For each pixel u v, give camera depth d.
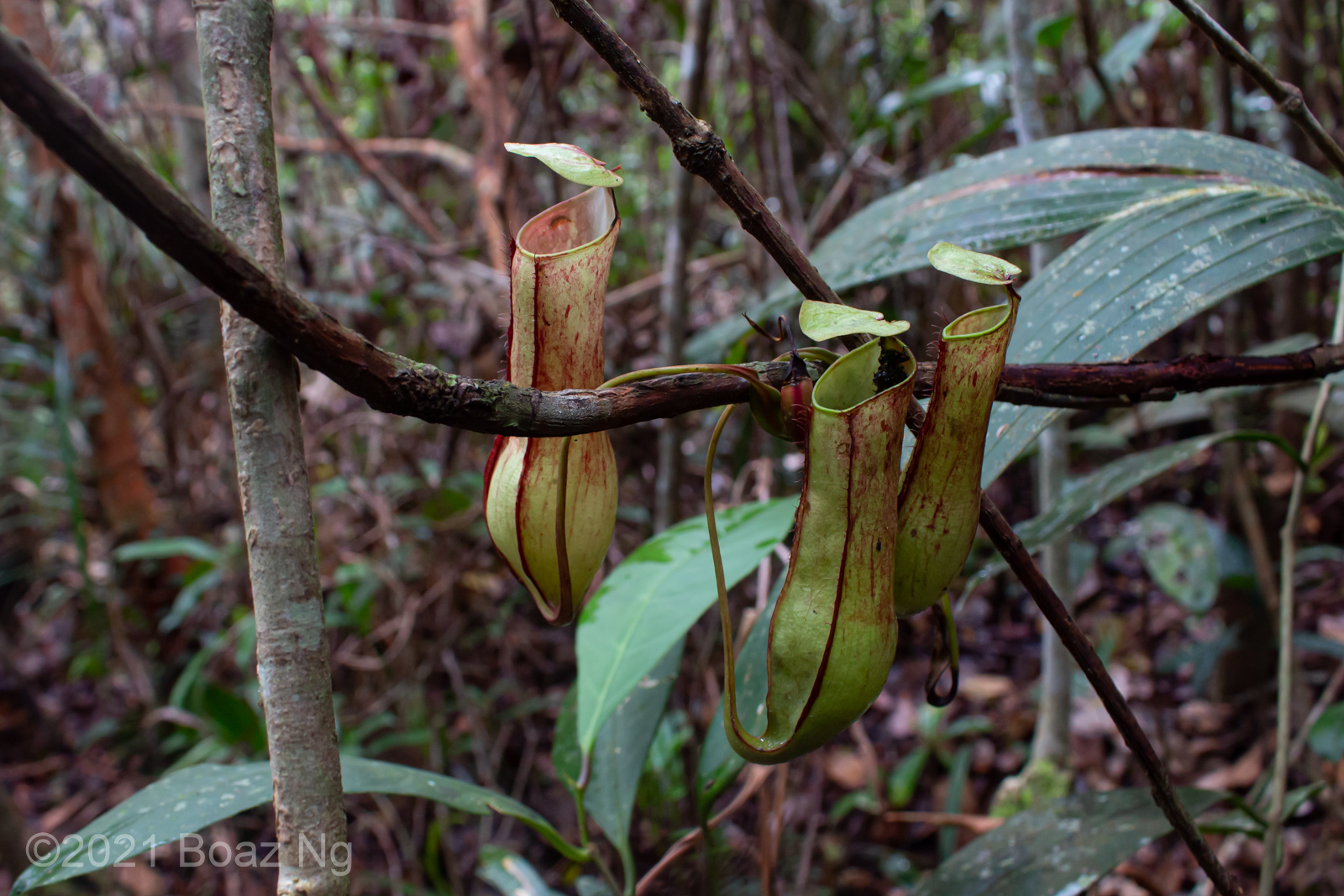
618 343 1.01
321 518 1.04
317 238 1.21
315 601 0.26
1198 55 0.96
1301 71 0.88
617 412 0.26
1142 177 0.41
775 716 0.28
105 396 1.22
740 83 1.18
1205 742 0.90
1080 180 0.41
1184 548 0.81
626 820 0.45
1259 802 0.65
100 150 0.20
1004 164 0.44
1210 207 0.37
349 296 1.08
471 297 0.93
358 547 1.03
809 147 1.26
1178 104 1.04
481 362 0.94
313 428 0.99
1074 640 0.31
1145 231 0.37
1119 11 1.26
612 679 0.44
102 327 1.22
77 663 1.17
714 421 1.03
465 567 0.98
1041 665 1.09
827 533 0.27
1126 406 0.31
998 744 0.98
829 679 0.27
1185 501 1.25
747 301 0.93
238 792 0.37
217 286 0.22
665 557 0.48
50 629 1.42
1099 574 1.16
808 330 0.26
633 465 1.03
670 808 0.67
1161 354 1.18
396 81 1.08
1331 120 0.88
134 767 1.09
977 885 0.41
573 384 0.29
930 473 0.28
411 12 1.11
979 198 0.43
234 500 1.20
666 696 0.49
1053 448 0.66
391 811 0.82
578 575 0.30
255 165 0.25
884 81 0.96
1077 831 0.42
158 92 1.13
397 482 1.01
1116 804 0.43
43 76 0.20
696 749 0.73
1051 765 0.66
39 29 1.12
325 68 1.06
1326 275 1.05
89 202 1.15
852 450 0.27
